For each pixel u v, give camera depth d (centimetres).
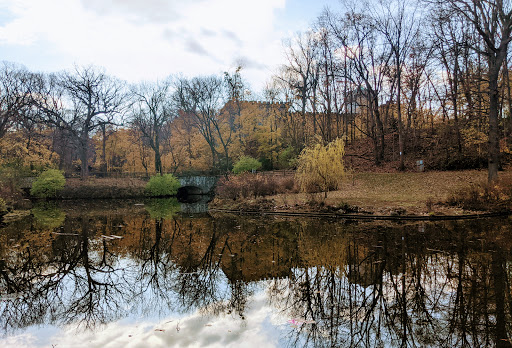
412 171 2809
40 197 3747
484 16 1961
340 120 4238
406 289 705
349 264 902
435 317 572
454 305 614
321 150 1914
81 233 1510
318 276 818
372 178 2727
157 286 781
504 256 907
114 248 1191
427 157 2970
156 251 1135
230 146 4419
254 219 1842
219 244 1215
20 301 697
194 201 3528
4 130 3428
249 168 3678
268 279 807
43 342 506
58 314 622
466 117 2795
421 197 1967
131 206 2950
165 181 4022
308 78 3666
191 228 1600
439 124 3138
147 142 5328
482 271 791
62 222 1894
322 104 3641
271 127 4291
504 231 1239
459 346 475
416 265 859
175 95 4403
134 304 669
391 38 2889
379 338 504
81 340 511
